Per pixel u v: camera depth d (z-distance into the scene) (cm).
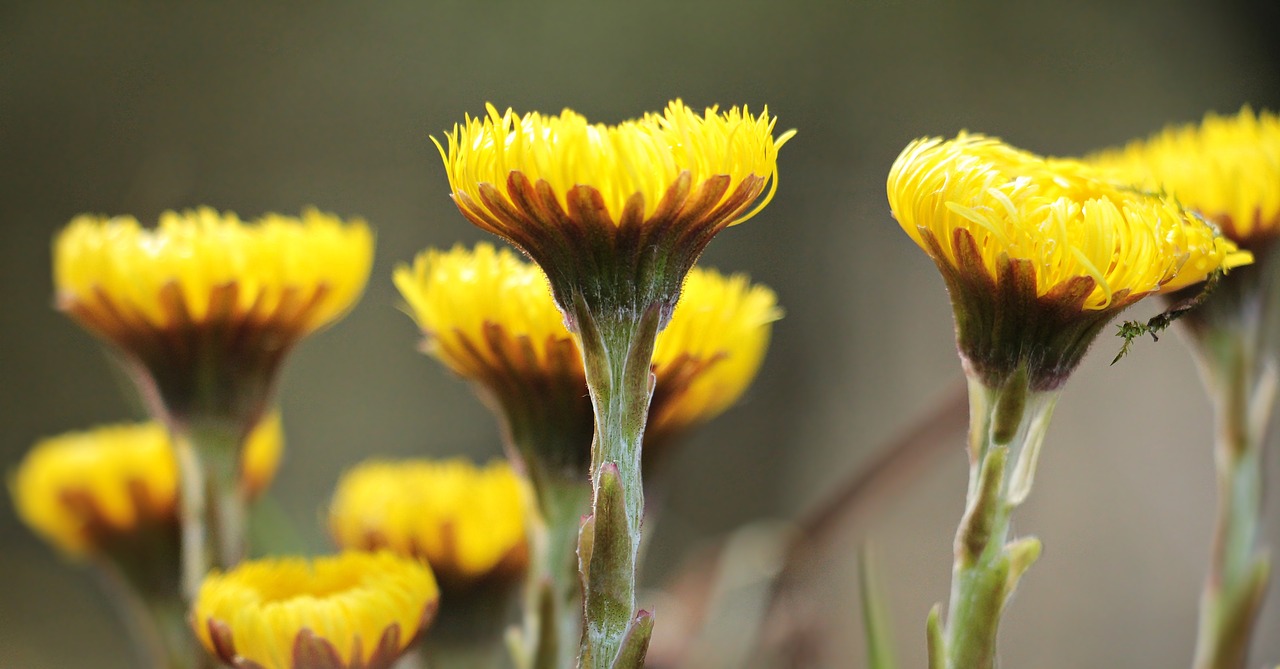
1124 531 61
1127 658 59
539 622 25
